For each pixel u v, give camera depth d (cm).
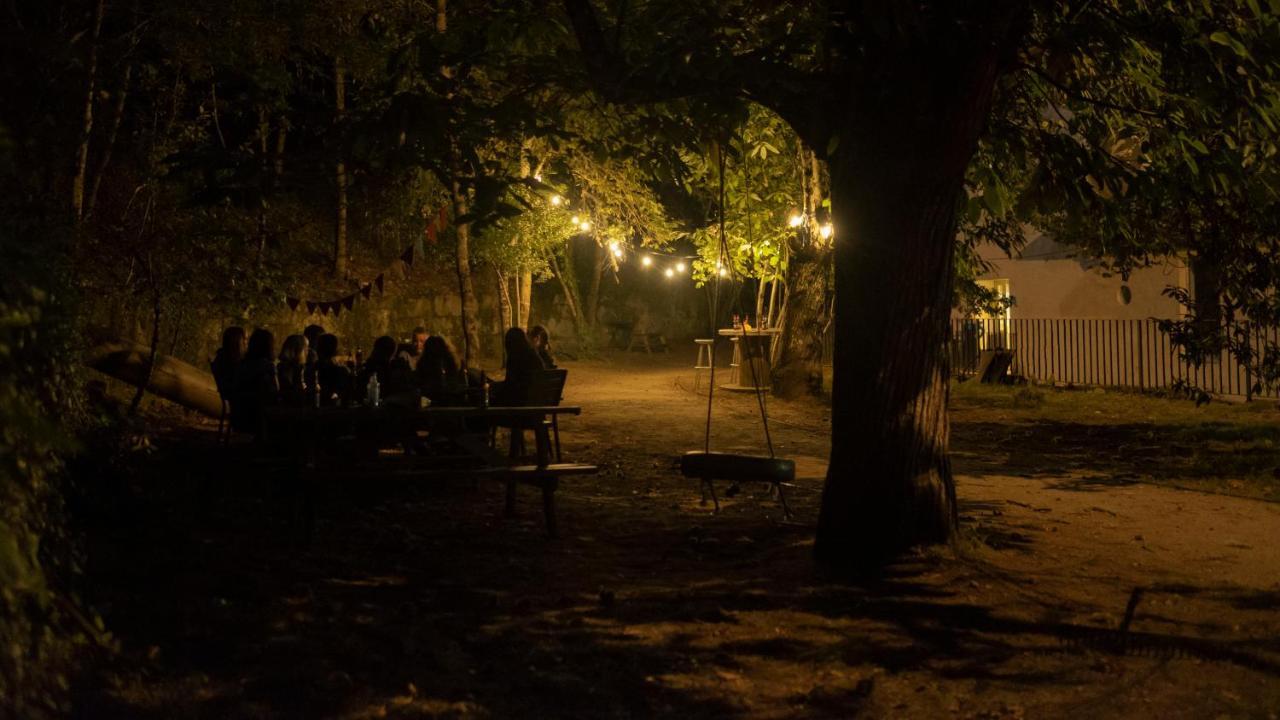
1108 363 2083
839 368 709
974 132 673
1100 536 808
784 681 505
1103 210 838
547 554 766
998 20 644
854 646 547
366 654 523
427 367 1228
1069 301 2194
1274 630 565
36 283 368
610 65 682
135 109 1720
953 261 707
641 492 1049
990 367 2220
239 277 1471
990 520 861
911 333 688
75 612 377
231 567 676
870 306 691
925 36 603
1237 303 1014
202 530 782
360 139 650
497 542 803
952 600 620
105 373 1332
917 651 538
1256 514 908
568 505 970
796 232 1997
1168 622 581
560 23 788
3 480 312
